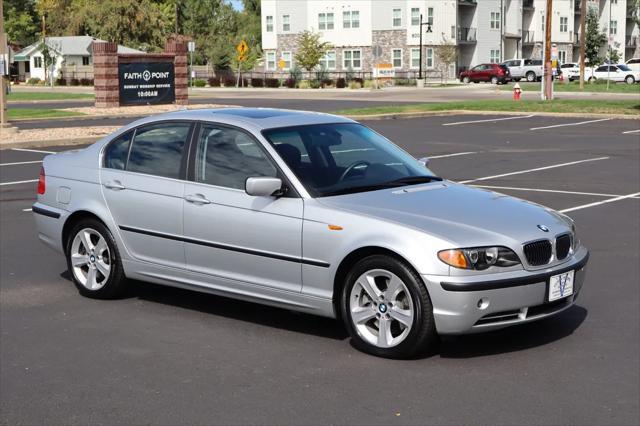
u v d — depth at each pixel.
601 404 5.16
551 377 5.63
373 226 5.98
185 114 7.34
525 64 70.19
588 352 6.13
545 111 31.69
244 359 6.08
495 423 4.88
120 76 36.59
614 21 96.62
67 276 8.62
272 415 5.03
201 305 7.52
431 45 73.62
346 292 6.16
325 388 5.47
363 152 7.10
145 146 7.45
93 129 25.64
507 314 5.88
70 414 5.10
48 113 33.19
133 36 85.06
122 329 6.84
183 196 6.98
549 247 6.05
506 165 17.39
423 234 5.80
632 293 7.75
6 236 10.58
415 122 29.31
